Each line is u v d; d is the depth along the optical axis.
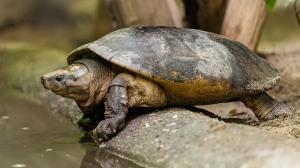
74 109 7.76
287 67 9.18
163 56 5.75
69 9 19.25
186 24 9.14
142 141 5.29
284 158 3.95
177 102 6.04
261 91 6.17
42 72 10.15
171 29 6.17
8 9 17.89
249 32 8.55
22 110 8.41
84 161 5.34
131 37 5.94
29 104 8.93
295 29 13.09
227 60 5.99
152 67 5.66
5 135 6.64
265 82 6.18
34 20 18.45
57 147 5.93
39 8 18.62
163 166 4.70
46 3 18.75
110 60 5.68
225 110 7.46
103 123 5.71
